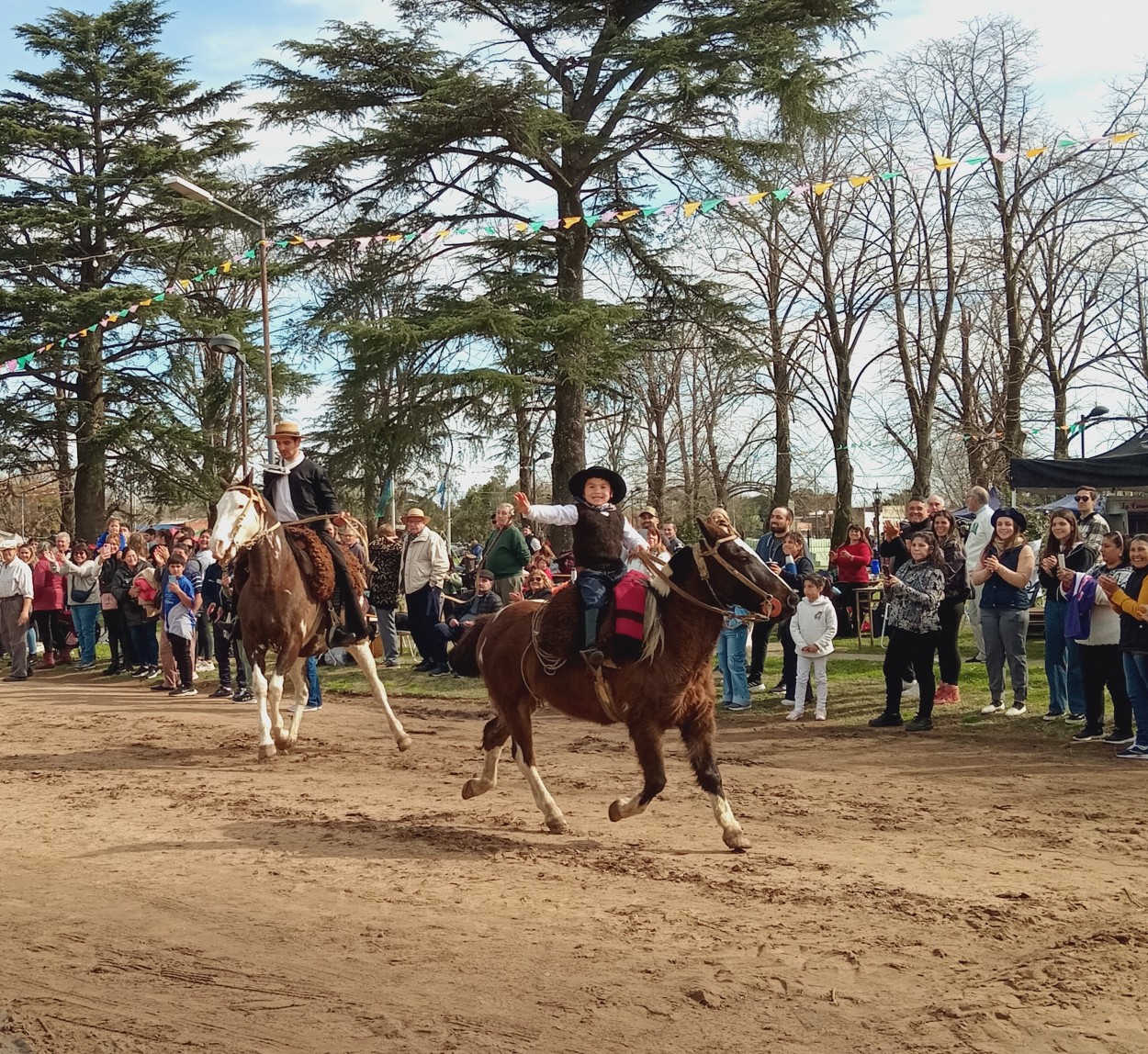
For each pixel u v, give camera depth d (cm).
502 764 1100
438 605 1777
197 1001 502
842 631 2066
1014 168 3328
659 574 749
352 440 2506
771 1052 447
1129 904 625
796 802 908
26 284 3688
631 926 589
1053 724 1202
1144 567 1040
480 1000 497
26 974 535
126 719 1451
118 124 3856
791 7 2458
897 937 571
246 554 1113
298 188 2681
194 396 3747
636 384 3161
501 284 2553
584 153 2633
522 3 2644
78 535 3656
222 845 778
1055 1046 449
